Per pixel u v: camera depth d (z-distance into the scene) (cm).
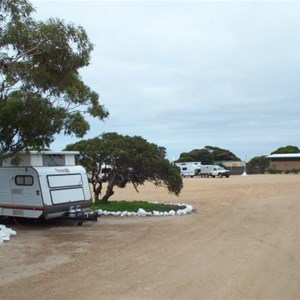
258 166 8969
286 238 1151
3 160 1405
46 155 1496
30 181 1438
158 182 2031
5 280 755
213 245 1064
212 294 652
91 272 805
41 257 952
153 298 636
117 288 693
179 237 1199
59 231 1361
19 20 945
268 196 2638
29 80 984
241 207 2020
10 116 1059
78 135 1322
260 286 693
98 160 1966
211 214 1764
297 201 2278
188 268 823
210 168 6756
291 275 762
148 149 1966
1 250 1037
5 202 1500
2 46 935
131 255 959
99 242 1141
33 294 668
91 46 995
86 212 1584
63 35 941
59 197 1469
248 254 948
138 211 1777
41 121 1080
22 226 1484
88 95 1476
